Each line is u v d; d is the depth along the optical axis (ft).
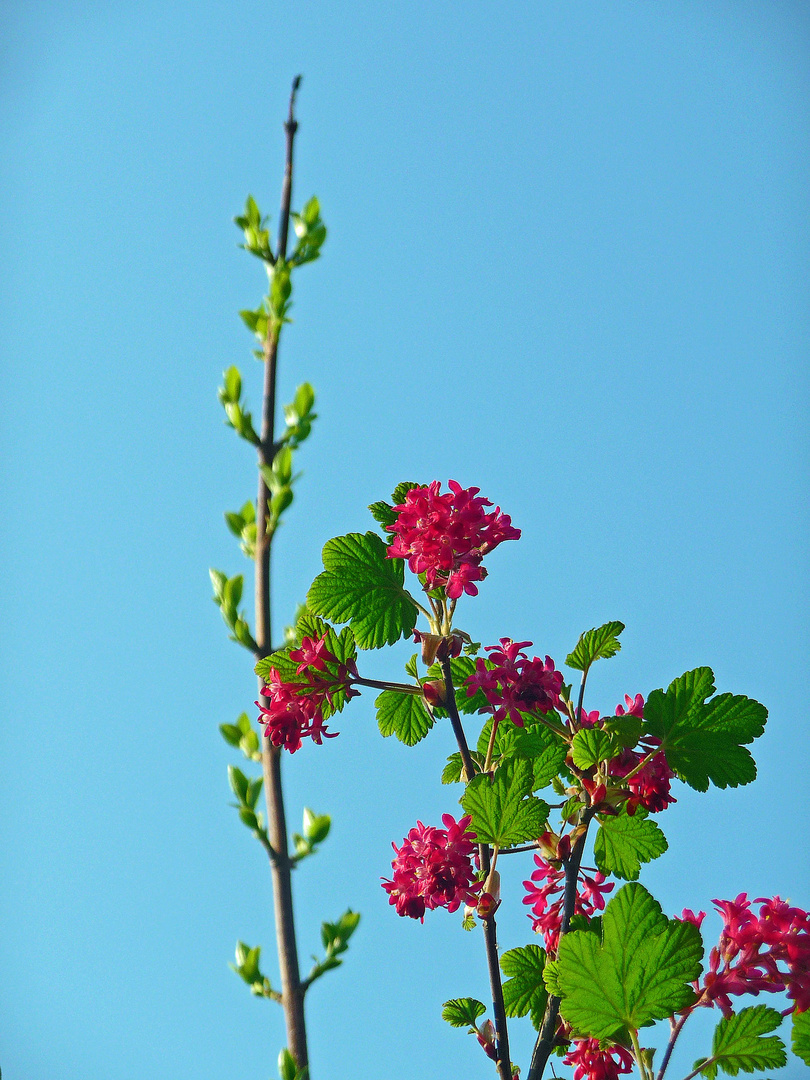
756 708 4.28
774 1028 4.09
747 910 4.15
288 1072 3.89
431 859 4.21
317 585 4.36
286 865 3.98
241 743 4.07
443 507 4.26
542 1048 4.21
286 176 4.13
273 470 4.03
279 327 4.08
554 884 4.33
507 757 4.30
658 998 4.09
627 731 4.28
